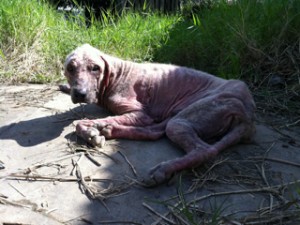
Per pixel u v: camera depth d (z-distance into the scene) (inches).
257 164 32.1
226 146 31.9
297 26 50.3
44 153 32.4
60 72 52.1
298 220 26.3
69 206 27.0
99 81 36.0
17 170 30.2
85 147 33.0
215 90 34.9
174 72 37.1
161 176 28.5
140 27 59.8
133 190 28.5
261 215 26.6
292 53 48.4
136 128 33.9
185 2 73.9
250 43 48.7
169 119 35.3
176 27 59.0
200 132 32.4
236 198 28.3
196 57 52.4
